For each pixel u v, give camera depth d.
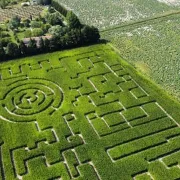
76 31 76.38
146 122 55.19
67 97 61.00
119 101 60.03
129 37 82.12
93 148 50.28
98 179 45.81
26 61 71.38
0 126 54.53
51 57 72.81
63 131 53.34
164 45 78.19
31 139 51.91
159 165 47.53
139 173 46.66
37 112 57.59
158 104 59.28
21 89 63.16
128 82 64.69
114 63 70.44
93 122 55.25
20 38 81.62
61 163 48.09
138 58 73.25
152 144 50.88
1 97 60.94
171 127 54.25
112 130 53.44
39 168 47.16
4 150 50.03
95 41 79.25
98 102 59.50
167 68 69.69
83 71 68.00
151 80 65.75
